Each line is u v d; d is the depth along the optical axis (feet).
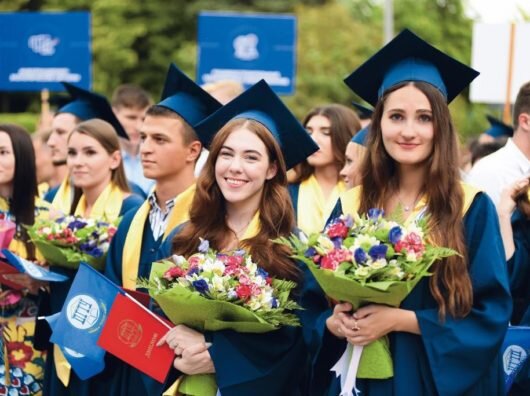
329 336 15.90
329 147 24.63
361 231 14.67
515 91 32.94
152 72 107.76
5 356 22.15
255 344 16.40
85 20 39.29
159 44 107.24
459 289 15.12
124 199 23.35
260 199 17.52
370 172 16.31
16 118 88.89
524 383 18.03
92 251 20.67
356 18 120.57
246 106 18.07
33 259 22.79
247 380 16.19
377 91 17.24
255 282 15.83
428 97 15.69
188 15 108.88
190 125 20.25
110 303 17.98
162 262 17.17
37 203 23.75
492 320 15.06
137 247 19.58
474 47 33.30
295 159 18.17
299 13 102.47
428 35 106.63
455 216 15.42
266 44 39.55
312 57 95.76
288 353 16.65
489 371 15.92
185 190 20.17
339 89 95.25
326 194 24.93
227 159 17.24
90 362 17.79
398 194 16.24
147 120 20.20
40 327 20.29
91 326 18.01
